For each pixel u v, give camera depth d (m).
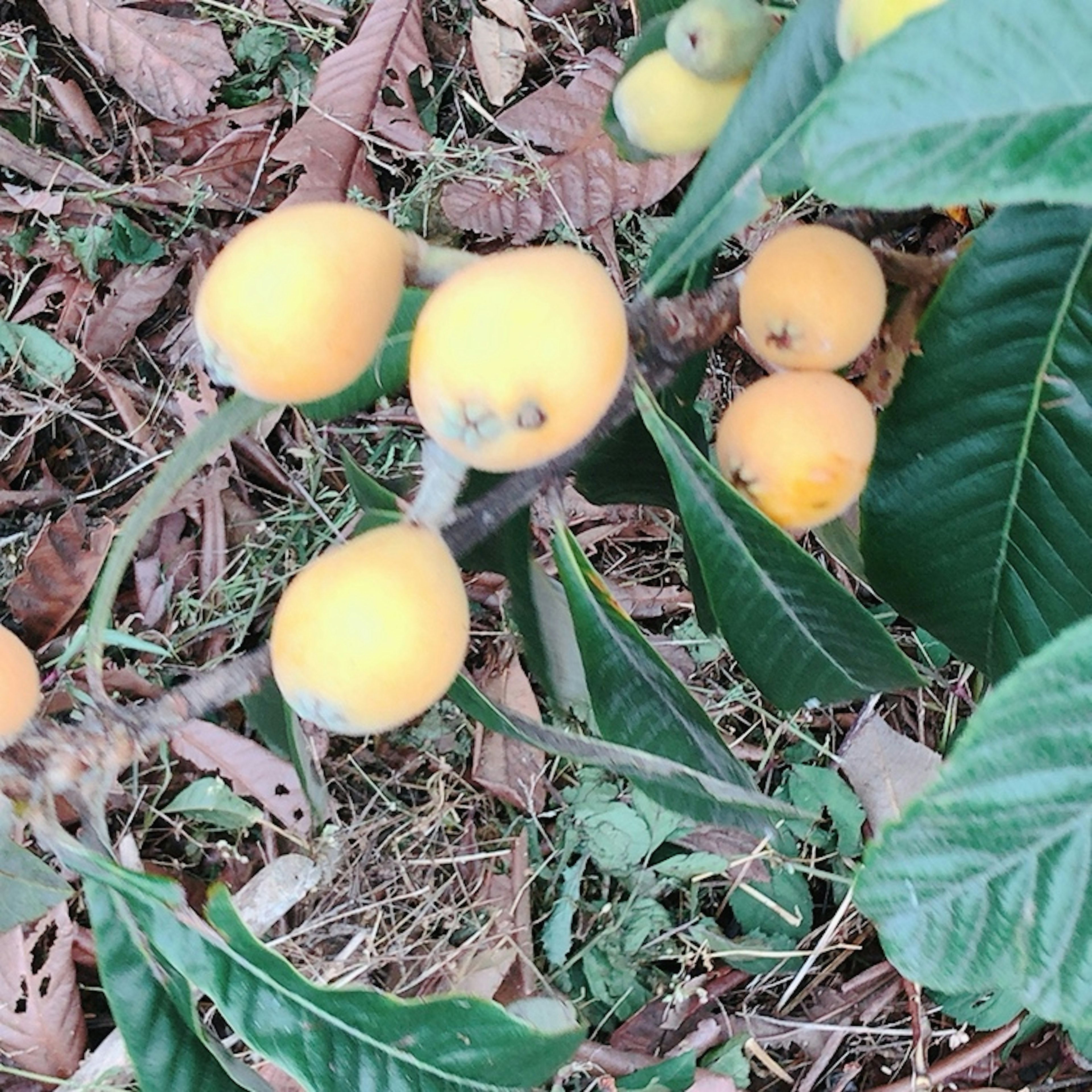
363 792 0.59
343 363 0.24
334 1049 0.27
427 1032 0.27
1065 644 0.20
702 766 0.31
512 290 0.22
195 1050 0.27
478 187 0.65
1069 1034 0.54
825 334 0.26
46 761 0.26
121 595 0.59
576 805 0.59
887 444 0.31
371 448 0.63
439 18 0.70
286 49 0.68
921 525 0.31
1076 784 0.21
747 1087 0.57
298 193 0.65
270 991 0.27
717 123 0.29
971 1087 0.56
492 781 0.59
